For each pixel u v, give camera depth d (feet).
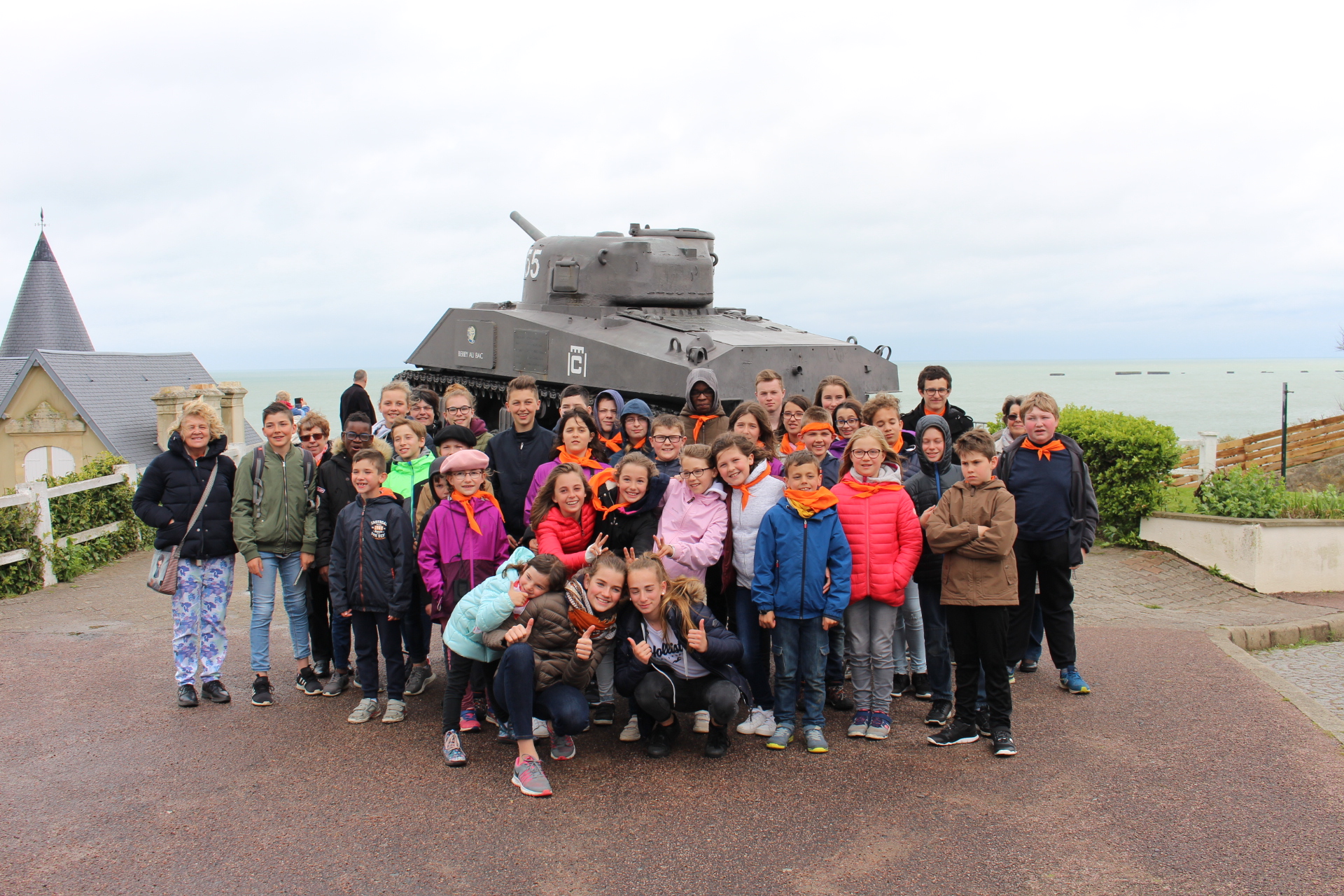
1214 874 14.48
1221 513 40.96
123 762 18.80
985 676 20.24
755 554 19.67
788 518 19.40
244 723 20.97
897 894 14.02
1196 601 33.76
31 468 71.00
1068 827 16.07
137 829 16.10
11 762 18.83
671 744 19.58
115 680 23.85
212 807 16.89
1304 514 40.29
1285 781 17.80
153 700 22.41
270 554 22.38
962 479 21.68
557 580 18.43
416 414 30.53
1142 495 40.78
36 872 14.70
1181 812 16.57
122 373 76.18
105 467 42.86
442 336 55.57
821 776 18.25
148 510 21.53
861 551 19.94
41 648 26.53
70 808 16.85
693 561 20.24
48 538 35.63
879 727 20.22
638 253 47.14
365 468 20.76
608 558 18.48
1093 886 14.17
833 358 43.06
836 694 22.29
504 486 23.81
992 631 19.22
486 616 18.29
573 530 20.58
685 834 15.88
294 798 17.26
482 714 21.26
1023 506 21.81
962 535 19.24
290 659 25.99
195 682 23.61
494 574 20.43
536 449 23.88
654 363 39.99
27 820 16.39
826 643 19.79
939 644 21.44
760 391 27.63
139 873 14.69
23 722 20.97
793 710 19.92
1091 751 19.36
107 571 38.58
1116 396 392.88
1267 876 14.42
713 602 21.75
